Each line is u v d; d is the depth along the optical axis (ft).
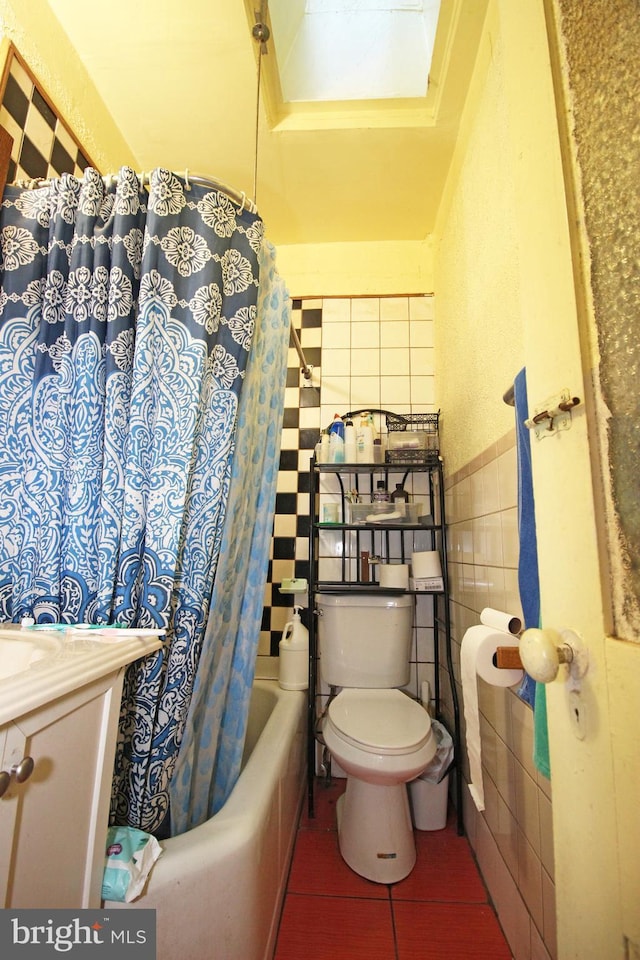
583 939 1.42
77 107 4.35
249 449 3.48
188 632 2.90
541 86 1.83
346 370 6.91
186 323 3.03
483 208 4.31
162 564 2.81
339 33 4.83
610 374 1.47
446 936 3.60
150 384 2.89
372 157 5.49
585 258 1.59
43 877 1.75
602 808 1.37
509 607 3.62
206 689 3.21
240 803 3.07
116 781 2.73
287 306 3.95
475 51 4.28
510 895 3.52
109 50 4.33
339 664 5.57
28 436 2.95
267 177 5.84
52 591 2.82
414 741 4.12
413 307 6.95
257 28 4.02
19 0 3.61
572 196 1.65
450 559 5.82
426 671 6.10
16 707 1.52
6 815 1.55
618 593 1.40
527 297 1.93
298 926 3.68
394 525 5.75
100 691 2.15
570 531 1.61
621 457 1.42
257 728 5.32
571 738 1.55
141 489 2.83
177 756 2.88
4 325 2.96
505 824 3.69
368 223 6.71
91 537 2.83
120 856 2.36
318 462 6.19
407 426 6.60
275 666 6.19
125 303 2.98
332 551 6.42
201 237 3.15
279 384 3.84
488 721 4.21
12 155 3.42
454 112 4.89
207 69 4.49
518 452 2.85
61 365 3.00
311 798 5.16
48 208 3.12
